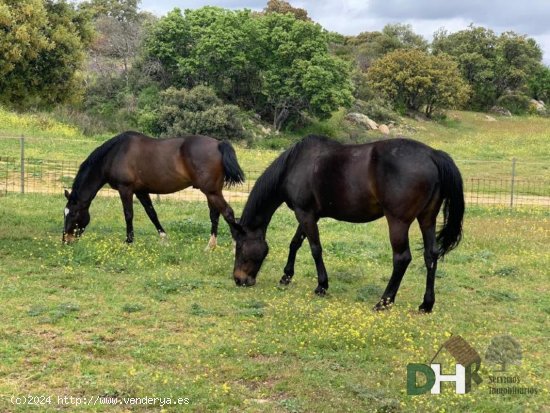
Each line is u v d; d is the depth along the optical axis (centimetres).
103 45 4797
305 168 848
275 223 1415
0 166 1925
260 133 4162
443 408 540
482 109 6856
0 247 1048
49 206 1456
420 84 5562
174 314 762
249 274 910
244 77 4447
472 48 7131
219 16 4416
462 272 1052
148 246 1109
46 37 3200
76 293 828
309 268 1045
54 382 561
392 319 754
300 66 4144
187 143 1077
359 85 5634
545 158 3447
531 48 7206
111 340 671
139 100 4025
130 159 1102
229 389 560
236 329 720
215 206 1079
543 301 902
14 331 675
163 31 4319
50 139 2259
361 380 587
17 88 3234
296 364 625
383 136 4672
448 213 789
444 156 783
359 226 1459
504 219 1634
